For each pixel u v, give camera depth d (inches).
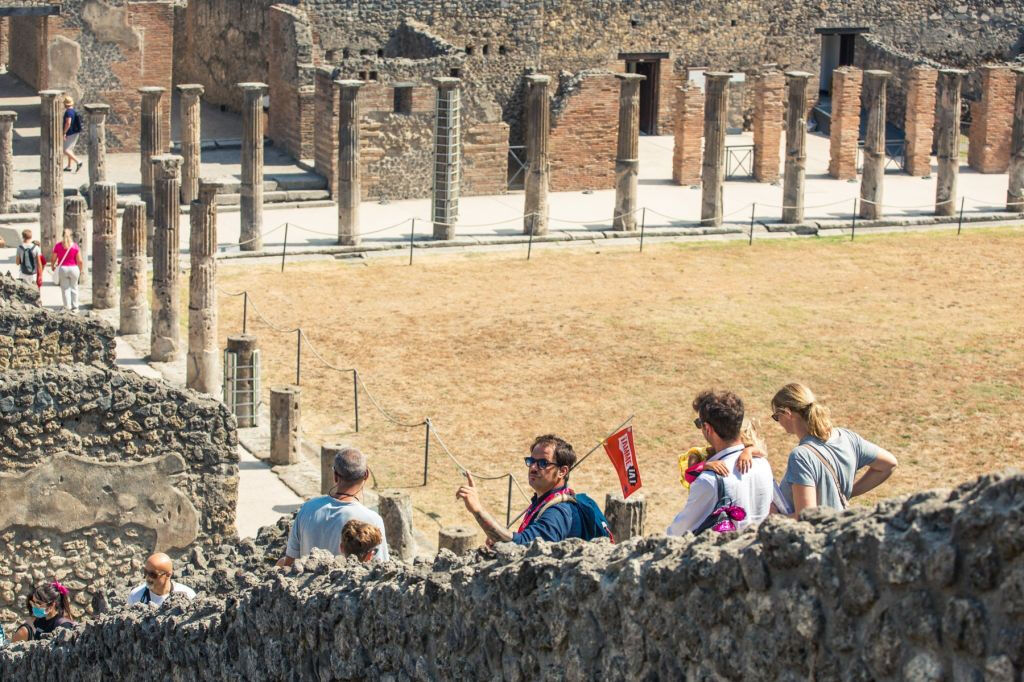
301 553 864.3
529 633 641.0
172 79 3897.6
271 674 805.2
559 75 3858.3
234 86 3772.1
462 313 2578.7
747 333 2481.5
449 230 3038.9
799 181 3208.7
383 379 2236.7
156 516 1336.1
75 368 1306.6
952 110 3297.2
